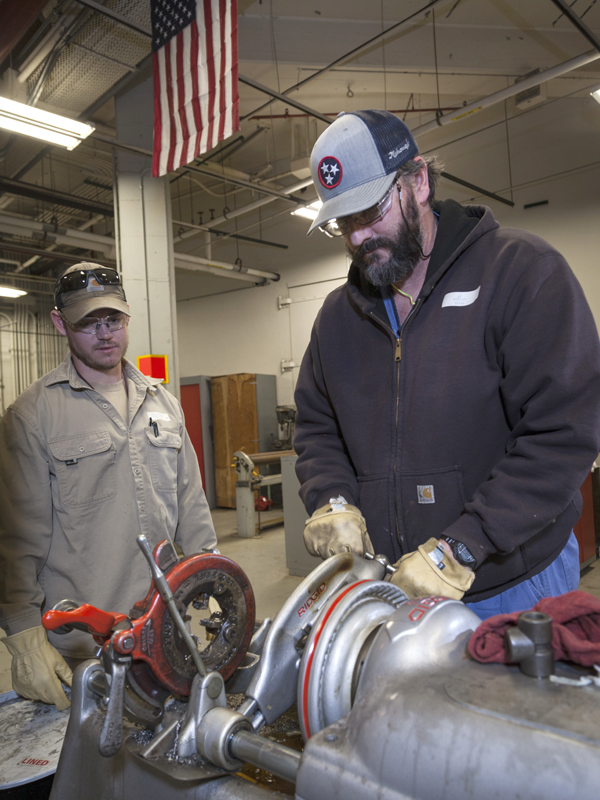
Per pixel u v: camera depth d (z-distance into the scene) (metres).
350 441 1.11
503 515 0.80
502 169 6.23
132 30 3.42
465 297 0.98
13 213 7.67
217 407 7.91
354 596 0.66
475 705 0.44
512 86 4.46
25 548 1.29
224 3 2.66
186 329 9.36
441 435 0.98
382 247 0.96
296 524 4.41
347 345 1.15
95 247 7.29
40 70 3.94
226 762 0.59
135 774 0.67
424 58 4.80
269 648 0.67
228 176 5.86
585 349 0.84
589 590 3.70
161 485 1.50
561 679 0.45
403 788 0.44
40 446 1.35
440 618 0.57
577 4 4.59
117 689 0.62
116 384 1.53
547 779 0.38
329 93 5.52
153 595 0.66
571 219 5.87
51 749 0.97
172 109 2.87
